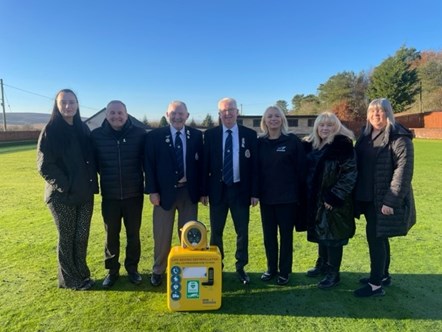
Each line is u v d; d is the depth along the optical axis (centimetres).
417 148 2428
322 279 391
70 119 352
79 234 362
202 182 384
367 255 462
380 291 349
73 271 363
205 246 327
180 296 319
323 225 354
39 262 435
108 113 359
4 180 1107
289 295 353
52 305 329
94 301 338
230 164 369
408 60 5656
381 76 5225
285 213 369
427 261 438
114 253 373
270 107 377
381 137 337
